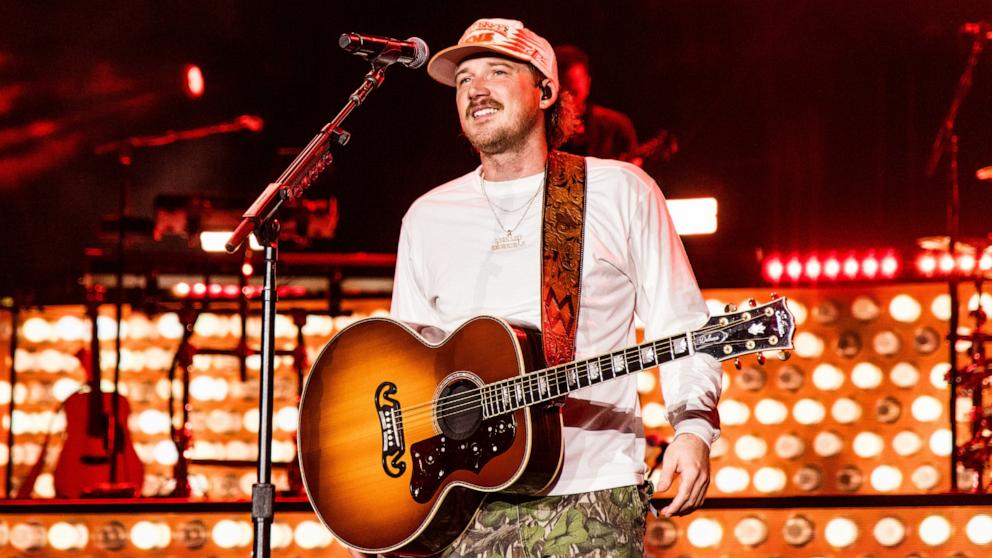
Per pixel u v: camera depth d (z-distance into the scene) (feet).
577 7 57.06
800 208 52.39
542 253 17.19
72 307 41.37
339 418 17.76
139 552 28.09
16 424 41.32
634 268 17.35
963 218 49.83
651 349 15.30
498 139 17.72
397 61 18.83
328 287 38.75
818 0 53.83
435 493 16.66
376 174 55.67
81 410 37.45
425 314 18.57
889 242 50.70
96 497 33.12
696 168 54.75
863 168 52.21
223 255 39.06
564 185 17.65
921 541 25.91
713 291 37.60
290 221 38.04
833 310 36.96
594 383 15.60
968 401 35.37
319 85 57.67
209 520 28.02
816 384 36.94
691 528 27.20
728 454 37.24
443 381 16.89
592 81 56.85
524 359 16.16
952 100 51.06
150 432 40.65
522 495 16.47
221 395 40.42
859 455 36.45
